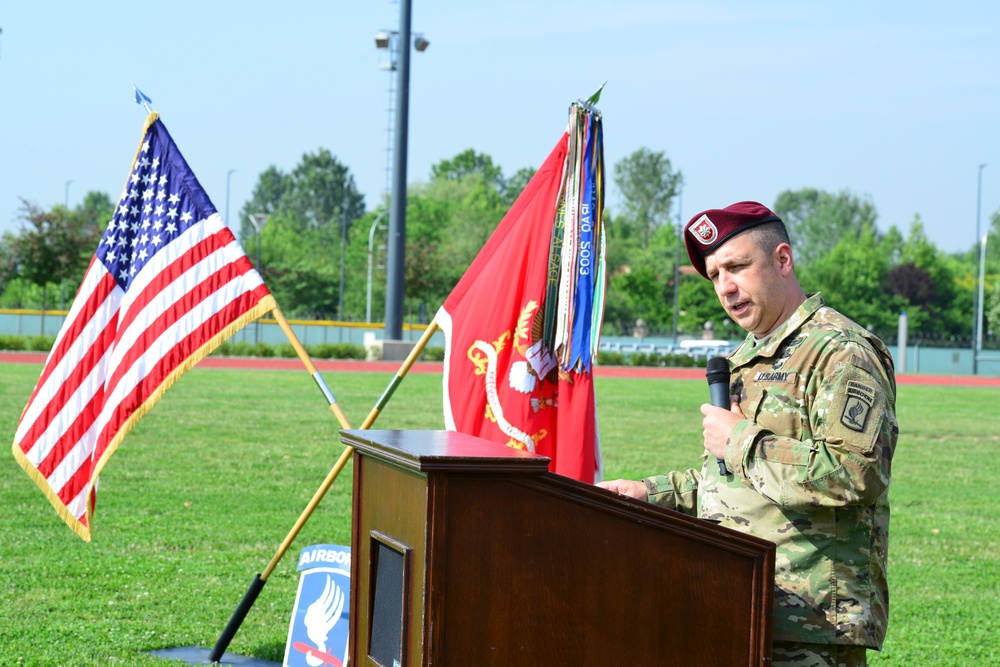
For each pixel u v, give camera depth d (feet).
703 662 8.16
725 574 8.21
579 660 7.85
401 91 102.12
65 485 16.48
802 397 9.22
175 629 18.76
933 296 273.33
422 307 198.08
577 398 15.56
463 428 15.93
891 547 28.37
